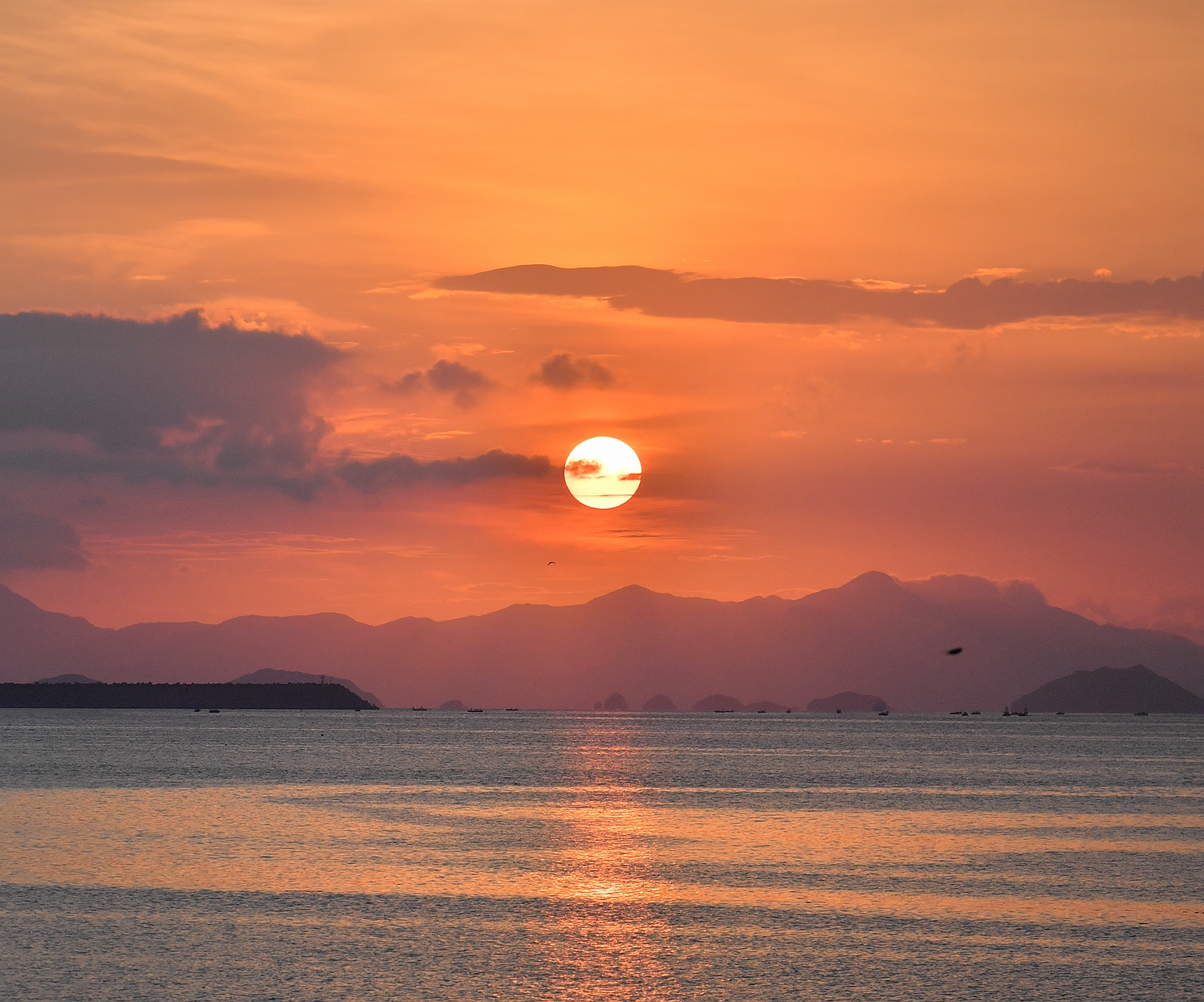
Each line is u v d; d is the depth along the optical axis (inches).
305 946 1947.6
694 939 2025.1
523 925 2127.2
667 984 1752.0
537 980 1763.0
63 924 2092.8
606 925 2134.6
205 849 3016.7
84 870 2669.8
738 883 2586.1
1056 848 3191.4
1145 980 1777.8
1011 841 3326.8
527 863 2849.4
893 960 1888.5
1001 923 2172.7
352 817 3850.9
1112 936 2062.0
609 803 4441.4
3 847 3026.6
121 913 2192.4
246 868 2716.5
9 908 2225.6
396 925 2116.1
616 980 1770.4
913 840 3356.3
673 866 2837.1
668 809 4244.6
